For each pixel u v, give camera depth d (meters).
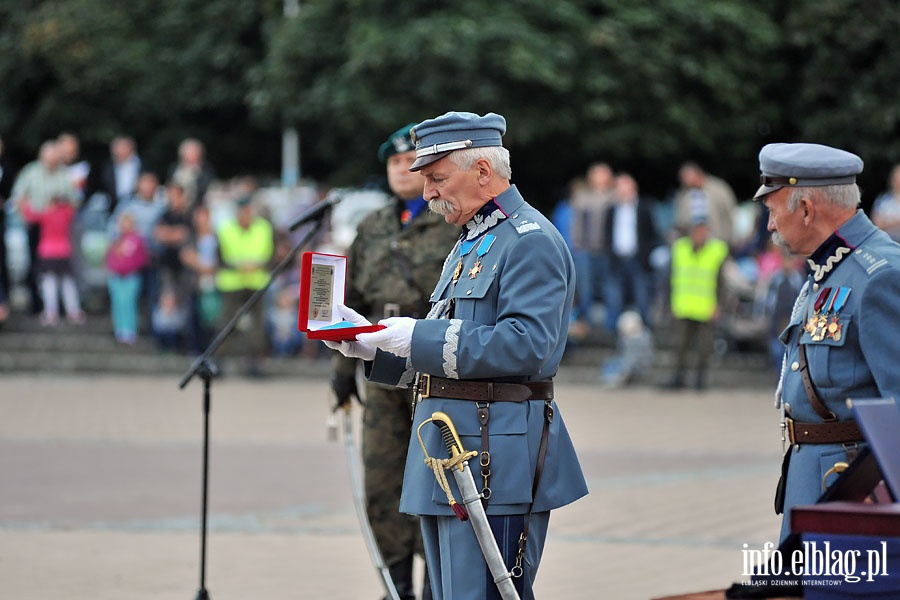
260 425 39.53
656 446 36.12
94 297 61.50
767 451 35.41
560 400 47.41
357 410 41.16
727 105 66.25
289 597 20.05
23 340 54.78
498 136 13.61
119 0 77.94
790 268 49.91
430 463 13.23
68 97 78.88
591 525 25.41
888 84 66.06
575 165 69.81
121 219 54.53
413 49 60.69
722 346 56.22
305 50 66.94
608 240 52.91
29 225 56.22
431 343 12.92
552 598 19.84
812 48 66.56
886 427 10.79
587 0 64.06
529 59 60.28
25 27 77.25
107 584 20.72
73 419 40.72
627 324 51.59
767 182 13.28
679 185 72.62
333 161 76.06
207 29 77.31
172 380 52.31
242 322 51.78
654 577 21.12
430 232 18.88
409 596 19.22
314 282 13.14
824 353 12.80
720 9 64.44
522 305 12.92
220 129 81.44
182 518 26.03
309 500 27.91
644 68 63.34
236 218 51.66
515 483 13.12
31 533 24.55
